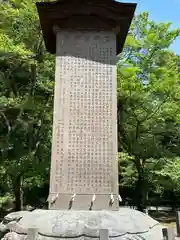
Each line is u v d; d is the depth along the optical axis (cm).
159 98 1788
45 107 1711
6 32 1639
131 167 2219
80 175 881
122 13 978
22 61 1617
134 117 1873
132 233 735
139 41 1780
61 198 861
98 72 957
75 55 966
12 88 1677
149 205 2745
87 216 764
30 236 670
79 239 700
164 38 1794
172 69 1878
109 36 988
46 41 1097
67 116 917
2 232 766
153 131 1925
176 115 1889
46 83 1669
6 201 2344
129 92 1733
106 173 885
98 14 980
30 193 2564
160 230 803
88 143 902
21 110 1599
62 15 977
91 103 931
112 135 912
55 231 714
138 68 1694
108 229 690
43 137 1742
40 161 1750
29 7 1622
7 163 1827
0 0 1786
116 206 859
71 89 938
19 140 1727
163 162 1908
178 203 2805
